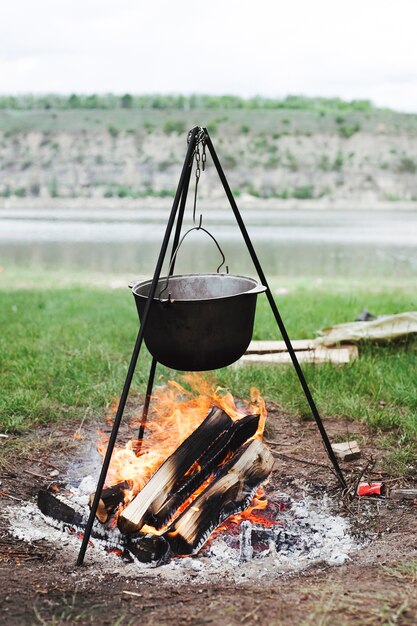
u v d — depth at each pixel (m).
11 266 15.64
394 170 47.91
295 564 3.07
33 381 5.36
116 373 5.64
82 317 8.07
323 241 21.78
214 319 3.20
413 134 52.84
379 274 14.77
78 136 51.12
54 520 3.38
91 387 5.30
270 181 45.91
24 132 50.91
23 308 8.74
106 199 42.06
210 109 57.47
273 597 2.70
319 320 7.73
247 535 3.23
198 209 37.41
